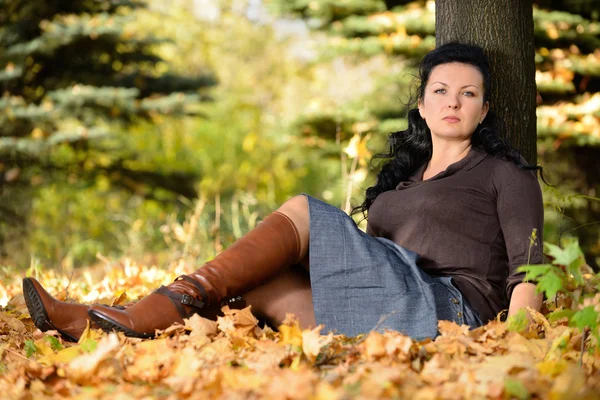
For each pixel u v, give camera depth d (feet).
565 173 44.75
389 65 57.36
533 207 13.57
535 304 13.05
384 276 12.88
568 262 10.33
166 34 97.76
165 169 61.41
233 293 12.85
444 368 10.34
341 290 12.86
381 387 9.01
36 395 9.92
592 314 10.23
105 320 12.19
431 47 49.67
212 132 95.14
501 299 13.82
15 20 53.88
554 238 37.22
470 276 13.69
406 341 10.99
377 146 52.06
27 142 51.34
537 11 45.27
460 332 12.14
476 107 14.53
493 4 17.34
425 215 13.92
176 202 61.05
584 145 43.75
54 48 52.49
